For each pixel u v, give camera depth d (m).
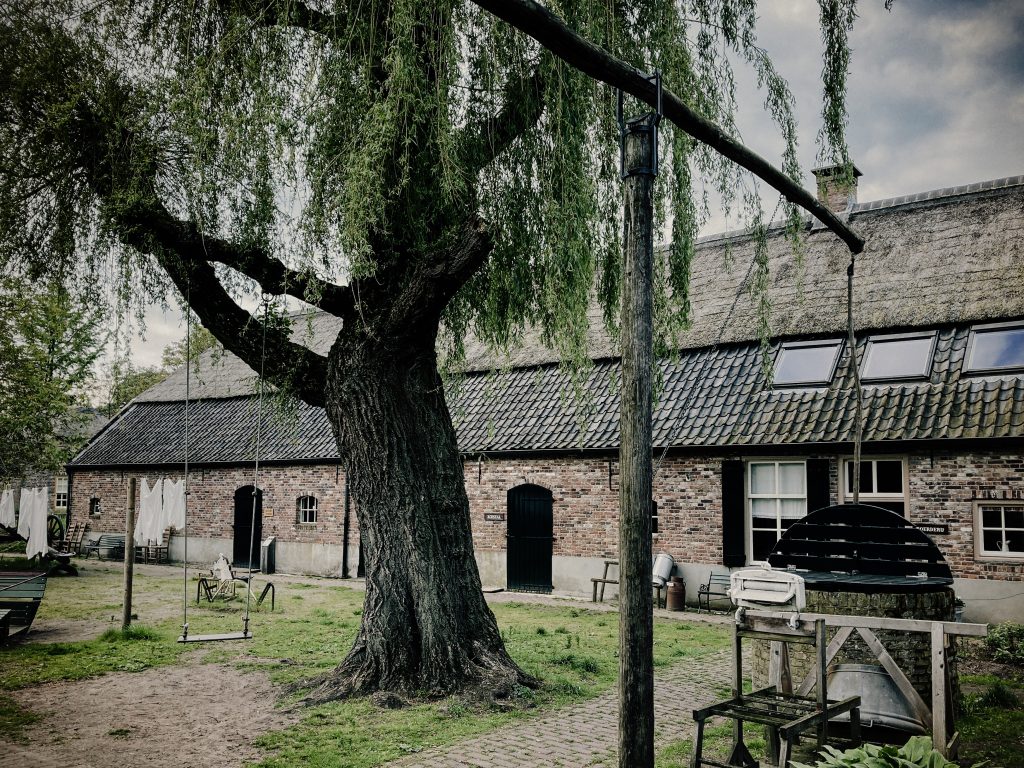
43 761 5.41
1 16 7.73
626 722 3.69
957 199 14.96
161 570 20.56
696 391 14.53
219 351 9.27
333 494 19.66
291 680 7.76
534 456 15.97
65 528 28.28
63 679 7.88
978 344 12.32
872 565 6.77
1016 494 10.95
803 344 14.08
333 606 13.55
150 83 7.73
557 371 17.34
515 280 7.95
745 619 5.39
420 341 7.55
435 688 6.97
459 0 6.84
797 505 13.10
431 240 7.66
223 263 7.75
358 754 5.52
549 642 10.01
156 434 25.23
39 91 7.81
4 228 8.10
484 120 7.36
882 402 12.38
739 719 4.92
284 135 6.71
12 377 22.83
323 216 6.66
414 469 7.47
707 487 13.77
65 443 29.22
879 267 14.49
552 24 3.53
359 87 6.68
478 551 16.67
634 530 3.76
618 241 8.34
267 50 6.80
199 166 6.93
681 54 7.58
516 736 5.95
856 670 6.02
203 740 5.88
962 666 8.77
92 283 8.63
